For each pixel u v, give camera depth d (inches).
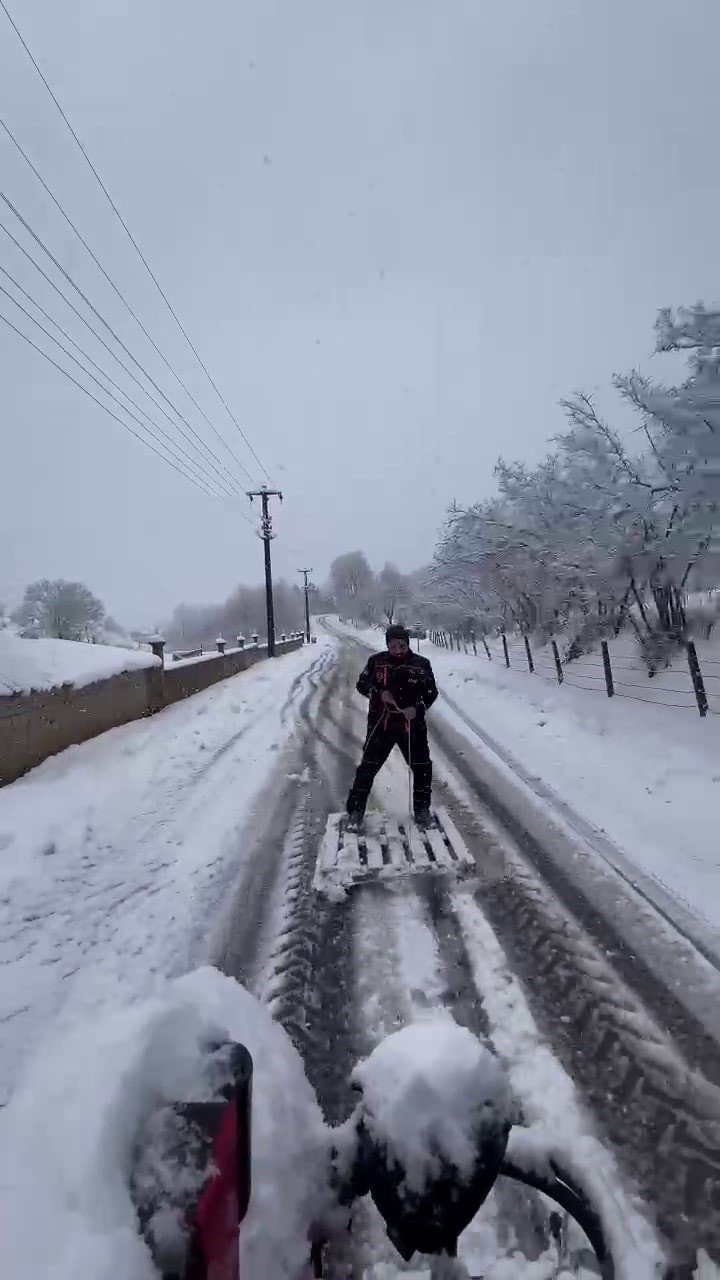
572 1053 104.0
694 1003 116.6
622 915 149.5
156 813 237.5
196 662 661.3
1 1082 96.3
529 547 684.7
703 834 197.9
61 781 284.7
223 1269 38.2
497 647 1032.8
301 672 847.7
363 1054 104.5
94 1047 48.1
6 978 128.8
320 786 273.1
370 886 170.2
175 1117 40.3
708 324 488.4
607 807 229.6
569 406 533.0
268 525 1556.3
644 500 514.6
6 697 285.6
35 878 178.1
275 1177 51.2
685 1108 92.5
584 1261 69.6
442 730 388.2
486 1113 43.2
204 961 135.3
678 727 340.2
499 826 213.3
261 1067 57.9
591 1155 84.4
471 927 146.3
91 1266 36.7
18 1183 41.2
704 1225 74.8
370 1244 72.4
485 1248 71.4
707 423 495.5
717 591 492.1
